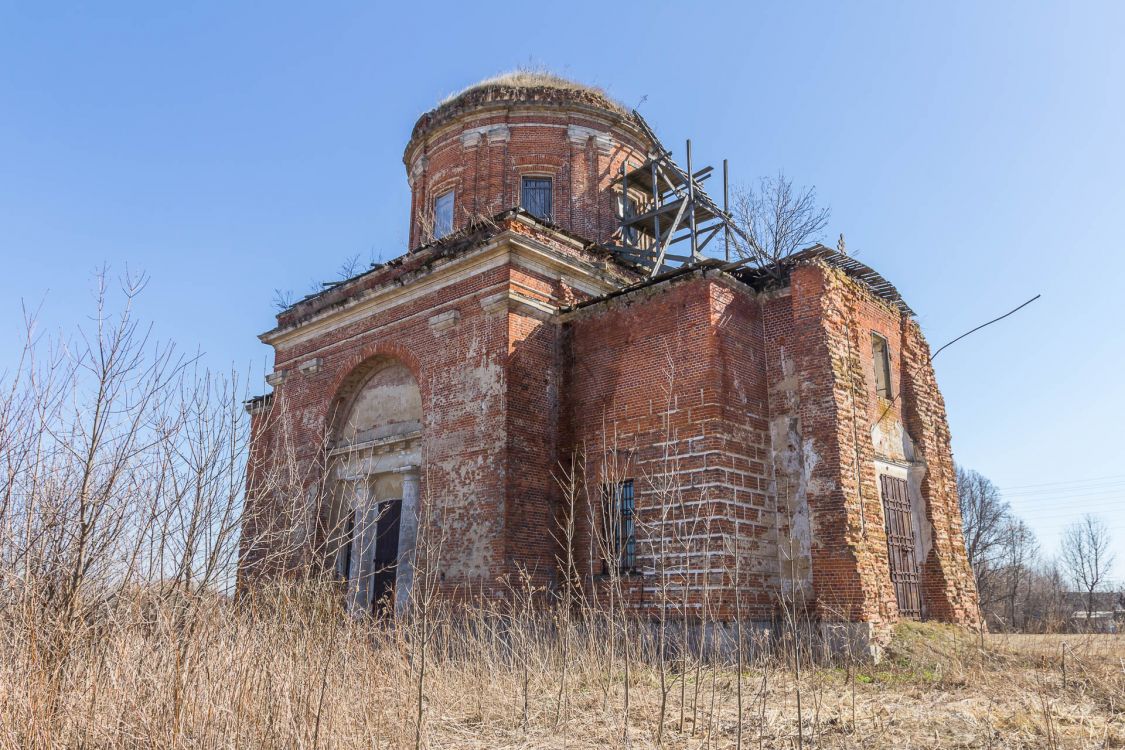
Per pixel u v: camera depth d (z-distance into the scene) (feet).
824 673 39.47
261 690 23.93
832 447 48.19
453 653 39.45
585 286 62.03
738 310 52.44
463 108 80.23
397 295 63.52
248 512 28.60
